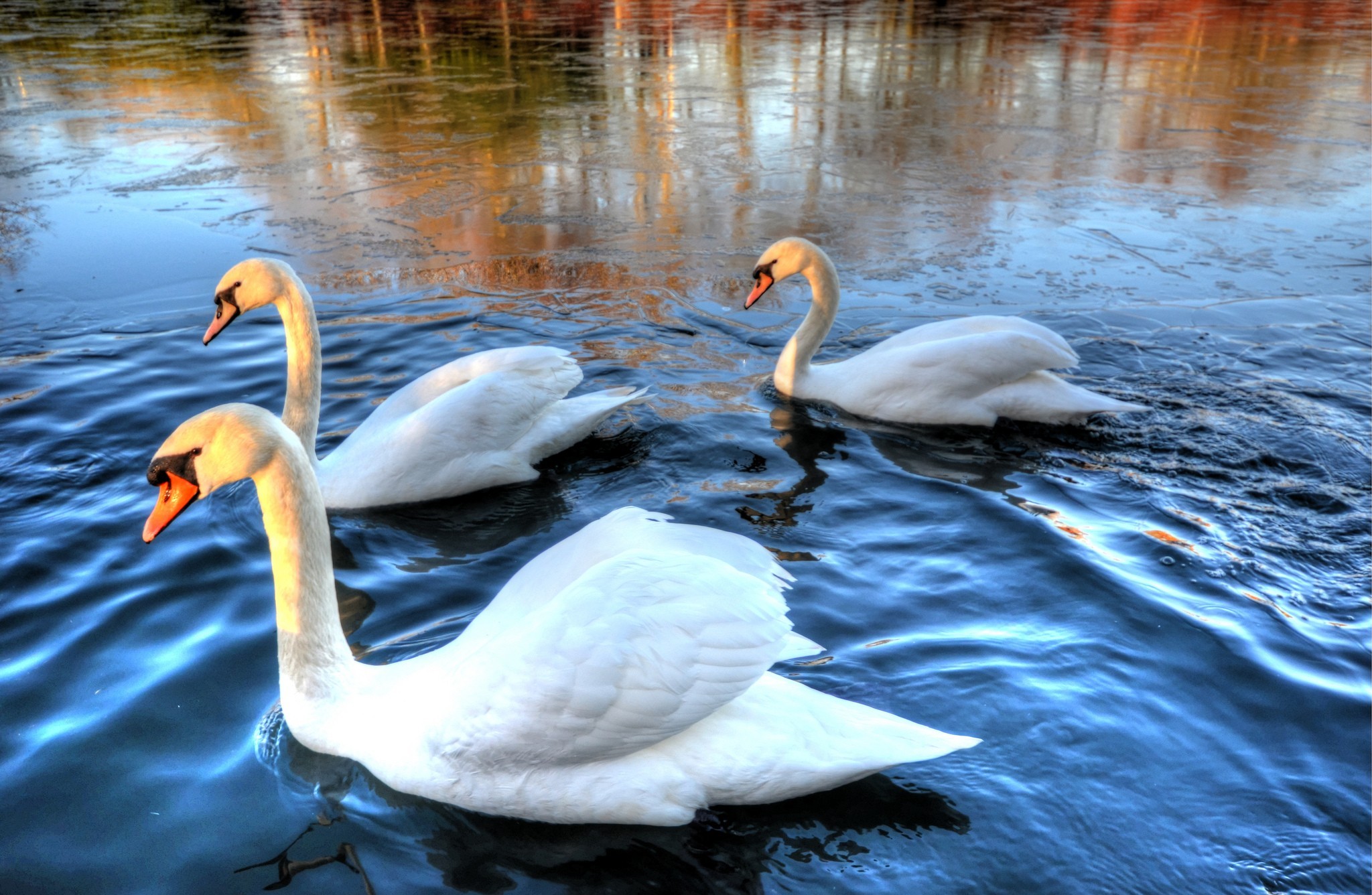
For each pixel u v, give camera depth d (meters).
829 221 11.20
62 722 3.95
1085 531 5.36
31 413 6.73
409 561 5.27
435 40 22.36
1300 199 11.84
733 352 8.09
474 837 3.48
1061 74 18.55
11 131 14.85
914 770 3.70
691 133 14.77
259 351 7.86
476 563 5.23
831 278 7.15
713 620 3.47
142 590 4.83
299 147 14.01
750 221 11.20
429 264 9.91
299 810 3.57
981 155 13.71
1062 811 3.51
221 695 4.15
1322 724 3.89
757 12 26.36
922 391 6.81
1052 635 4.45
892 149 14.02
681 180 12.66
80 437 6.42
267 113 15.84
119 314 8.65
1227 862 3.29
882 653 4.32
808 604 4.72
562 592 3.55
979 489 5.88
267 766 3.78
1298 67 18.97
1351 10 26.22
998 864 3.31
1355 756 3.73
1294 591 4.79
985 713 3.96
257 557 5.14
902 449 6.47
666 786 3.46
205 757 3.80
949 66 19.31
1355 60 19.55
